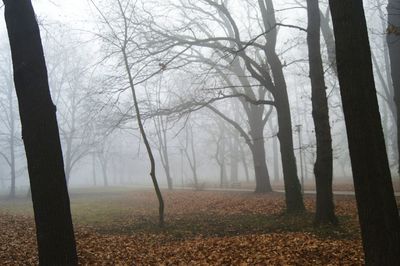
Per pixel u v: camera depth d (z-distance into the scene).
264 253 9.73
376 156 5.50
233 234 13.34
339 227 12.52
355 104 5.59
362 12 5.77
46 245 6.70
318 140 13.26
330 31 23.97
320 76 13.37
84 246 11.52
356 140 5.58
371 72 5.69
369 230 5.48
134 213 22.48
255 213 18.28
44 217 6.73
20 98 6.83
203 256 9.96
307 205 19.28
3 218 18.72
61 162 6.96
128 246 11.77
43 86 6.89
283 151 16.94
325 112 13.24
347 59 5.66
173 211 22.50
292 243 10.53
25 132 6.81
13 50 6.85
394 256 5.36
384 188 5.47
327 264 8.52
